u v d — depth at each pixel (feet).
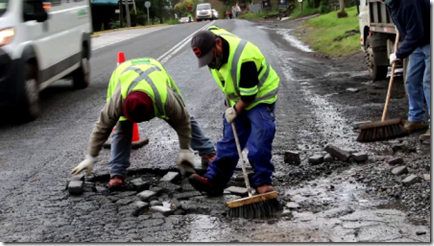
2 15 24.47
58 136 22.97
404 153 18.95
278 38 71.15
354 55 47.42
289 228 13.41
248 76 13.85
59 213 14.57
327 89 32.40
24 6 25.53
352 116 25.08
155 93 14.38
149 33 96.02
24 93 24.76
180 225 13.80
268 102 14.69
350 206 14.62
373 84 33.24
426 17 19.49
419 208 14.21
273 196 14.25
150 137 22.45
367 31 35.19
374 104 27.45
